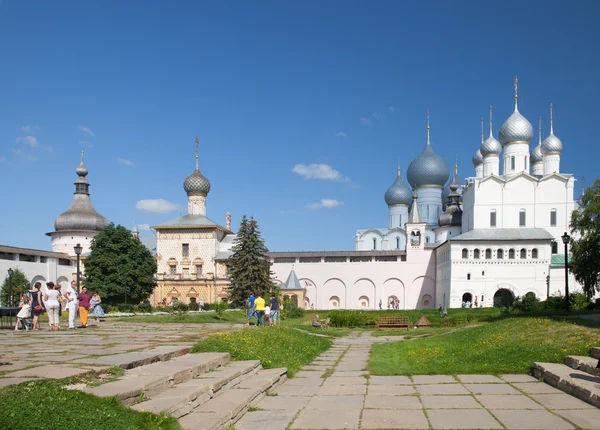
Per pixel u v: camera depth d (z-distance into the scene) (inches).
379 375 646.5
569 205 2982.3
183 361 558.9
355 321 1867.6
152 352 594.2
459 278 2866.6
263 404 491.8
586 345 674.8
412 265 3378.4
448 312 2332.7
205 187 3540.8
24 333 979.9
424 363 716.7
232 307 2652.6
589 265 1694.1
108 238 2817.4
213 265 3302.2
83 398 352.2
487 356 711.7
